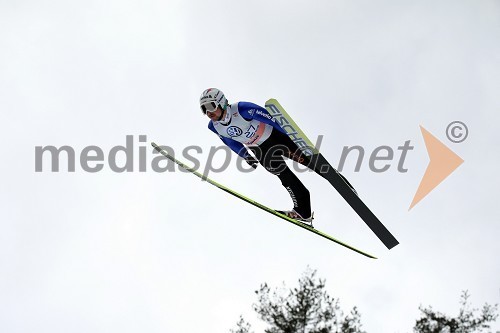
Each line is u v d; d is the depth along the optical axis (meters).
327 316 35.78
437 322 36.62
